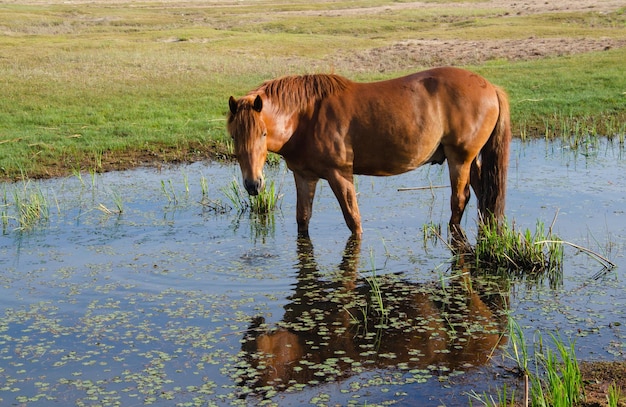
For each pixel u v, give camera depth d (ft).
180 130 47.16
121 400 15.70
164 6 192.34
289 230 28.53
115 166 40.91
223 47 87.66
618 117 49.52
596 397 14.65
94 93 57.57
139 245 26.91
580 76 61.77
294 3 202.59
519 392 15.49
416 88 25.49
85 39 96.07
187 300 21.45
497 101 26.48
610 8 137.18
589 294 21.30
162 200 33.68
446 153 26.53
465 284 22.44
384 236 27.40
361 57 83.56
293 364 17.29
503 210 27.09
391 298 21.43
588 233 26.94
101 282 23.03
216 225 29.48
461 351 17.74
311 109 24.97
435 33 104.68
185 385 16.35
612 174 36.45
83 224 29.89
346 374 16.70
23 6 168.45
